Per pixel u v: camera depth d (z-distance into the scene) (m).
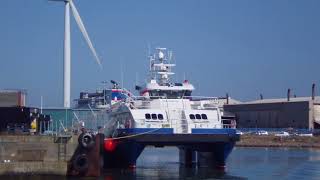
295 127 143.62
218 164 53.97
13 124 51.88
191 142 50.81
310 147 121.75
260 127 155.12
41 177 47.41
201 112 52.81
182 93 60.25
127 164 52.28
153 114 51.78
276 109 150.75
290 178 51.97
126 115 53.62
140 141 50.41
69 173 48.28
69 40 61.47
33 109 54.31
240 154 94.81
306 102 141.25
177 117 52.16
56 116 60.84
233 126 53.34
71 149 48.44
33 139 47.75
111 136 55.84
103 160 53.84
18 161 47.31
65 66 61.22
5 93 55.47
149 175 52.28
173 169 59.16
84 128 53.12
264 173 56.50
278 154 94.31
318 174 56.00
